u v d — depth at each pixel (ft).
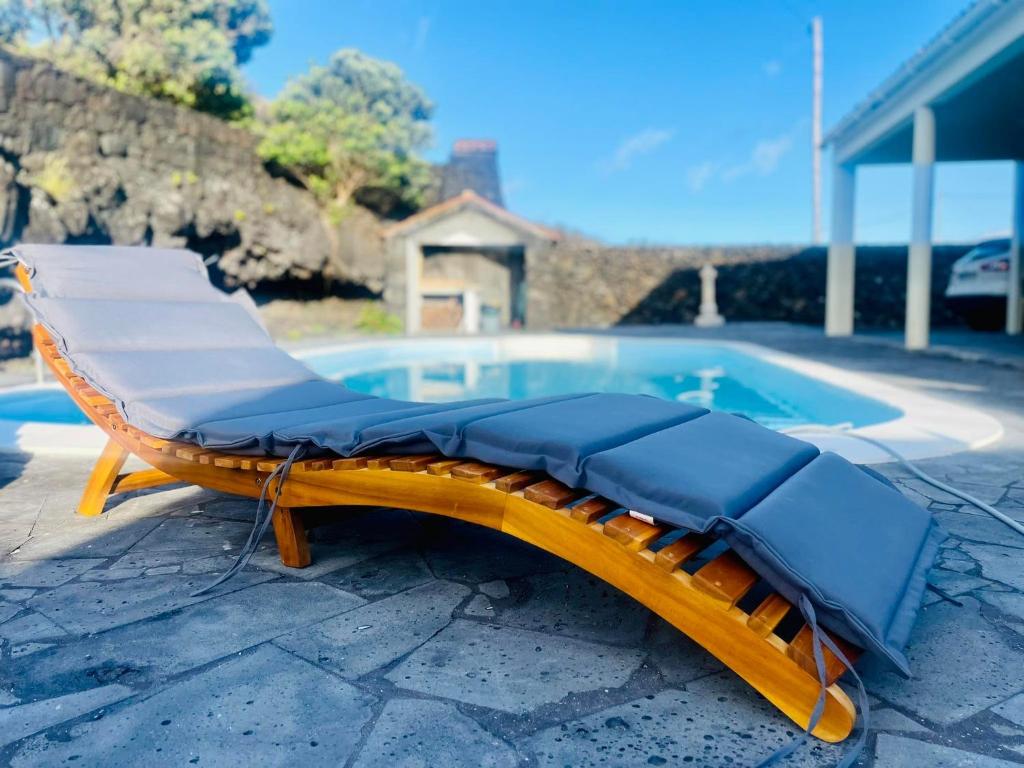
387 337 48.52
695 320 60.23
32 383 23.98
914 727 5.23
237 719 5.28
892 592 5.70
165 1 53.36
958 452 13.21
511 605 7.34
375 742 5.01
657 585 5.76
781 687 5.31
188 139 45.93
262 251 51.06
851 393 21.34
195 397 9.97
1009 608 7.11
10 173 31.81
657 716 5.39
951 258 57.72
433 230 58.08
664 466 6.18
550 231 61.26
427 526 9.82
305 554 8.36
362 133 58.03
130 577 8.00
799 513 5.97
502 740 5.06
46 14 51.67
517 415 7.45
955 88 30.63
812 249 61.31
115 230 39.88
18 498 11.12
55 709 5.41
